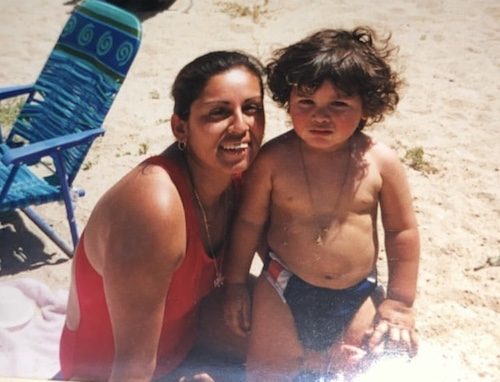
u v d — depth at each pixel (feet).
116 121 9.70
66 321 4.76
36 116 8.07
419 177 8.25
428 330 5.77
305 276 4.86
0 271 6.89
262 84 4.29
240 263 4.95
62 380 4.22
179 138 4.25
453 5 13.52
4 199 6.72
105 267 4.03
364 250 4.91
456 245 7.09
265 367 4.45
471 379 4.87
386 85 4.83
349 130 4.71
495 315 6.07
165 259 3.98
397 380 4.34
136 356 4.12
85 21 7.89
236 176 4.69
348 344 4.60
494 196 7.90
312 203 4.86
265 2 14.06
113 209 4.03
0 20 13.19
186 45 12.13
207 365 4.46
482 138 9.11
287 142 4.93
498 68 11.00
